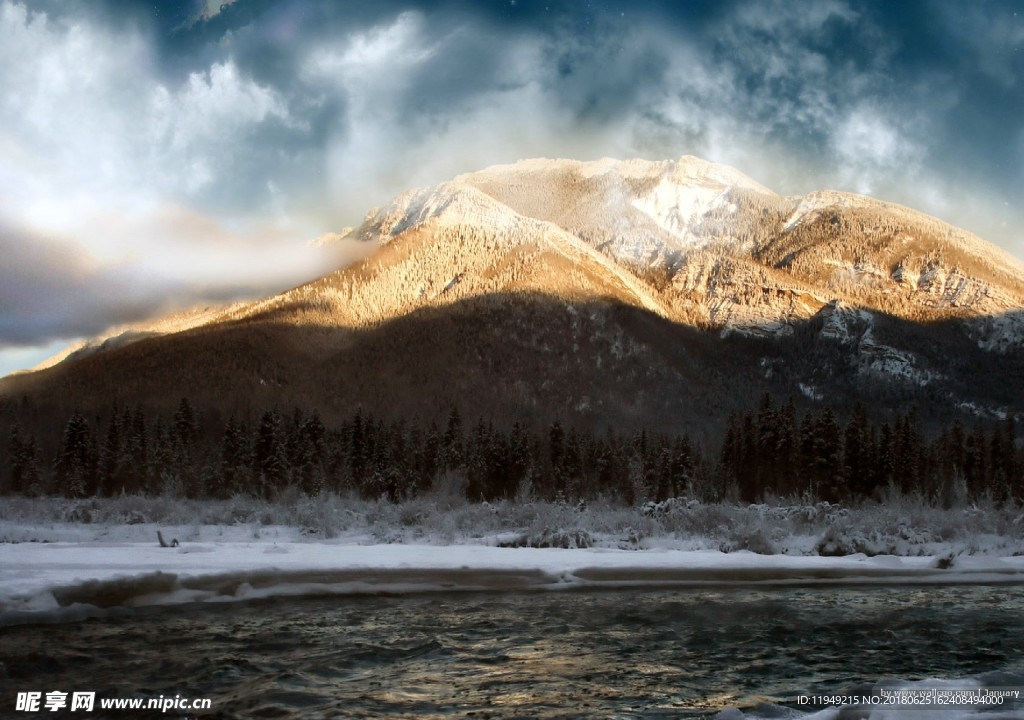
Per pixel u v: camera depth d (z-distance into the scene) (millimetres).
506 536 24891
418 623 14352
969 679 10789
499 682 11297
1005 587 19078
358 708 10164
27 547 18984
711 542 24906
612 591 17562
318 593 16125
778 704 10453
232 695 10477
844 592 18141
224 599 15148
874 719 9109
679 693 10953
